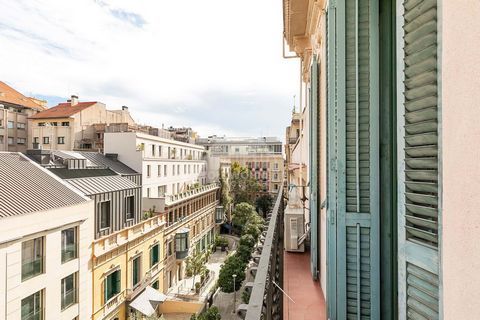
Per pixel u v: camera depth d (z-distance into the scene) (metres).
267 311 2.20
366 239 2.59
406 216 1.66
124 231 17.69
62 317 12.46
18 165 14.12
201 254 28.73
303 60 7.60
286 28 6.70
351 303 2.64
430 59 1.46
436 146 1.46
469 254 1.04
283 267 5.11
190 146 40.62
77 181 16.05
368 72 2.58
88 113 39.69
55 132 37.91
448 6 1.18
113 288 16.83
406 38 1.65
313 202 4.65
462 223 1.08
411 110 1.64
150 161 27.64
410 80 1.62
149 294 19.44
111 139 26.41
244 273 23.70
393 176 2.55
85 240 14.04
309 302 3.80
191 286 26.69
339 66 2.65
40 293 11.46
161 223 22.98
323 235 3.94
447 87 1.19
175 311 21.86
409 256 1.65
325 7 3.62
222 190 46.22
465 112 1.07
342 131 2.64
